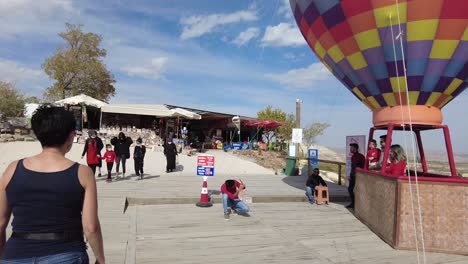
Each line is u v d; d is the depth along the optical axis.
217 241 6.59
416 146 8.88
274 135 34.34
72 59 35.28
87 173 2.29
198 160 9.71
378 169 8.77
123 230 7.05
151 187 11.76
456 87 7.40
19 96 29.80
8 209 2.24
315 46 8.98
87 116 28.84
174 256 5.71
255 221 8.18
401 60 7.16
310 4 8.21
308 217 8.77
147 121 29.45
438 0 6.50
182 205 9.76
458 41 6.77
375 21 7.05
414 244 6.40
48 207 2.13
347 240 6.93
